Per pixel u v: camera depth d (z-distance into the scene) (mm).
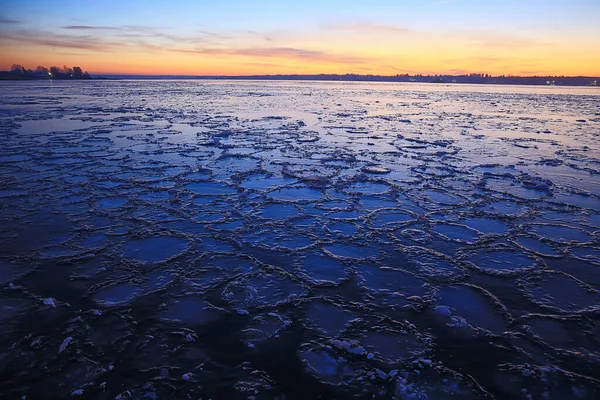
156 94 33938
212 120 15086
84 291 3090
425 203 5383
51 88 41125
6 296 2992
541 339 2594
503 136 12062
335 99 30688
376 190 6000
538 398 2123
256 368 2314
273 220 4668
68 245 3885
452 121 16203
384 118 16953
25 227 4305
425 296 3096
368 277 3375
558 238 4223
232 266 3539
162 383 2182
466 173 7141
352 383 2217
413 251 3877
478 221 4715
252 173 6941
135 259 3633
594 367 2344
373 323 2756
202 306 2922
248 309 2896
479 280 3346
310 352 2453
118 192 5637
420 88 64750
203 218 4695
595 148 9992
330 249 3910
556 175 7066
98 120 14305
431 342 2562
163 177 6508
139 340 2537
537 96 39562
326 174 6949
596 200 5570
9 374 2236
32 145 9117
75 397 2082
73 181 6176
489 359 2412
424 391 2160
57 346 2467
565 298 3080
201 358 2389
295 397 2115
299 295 3090
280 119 15961
